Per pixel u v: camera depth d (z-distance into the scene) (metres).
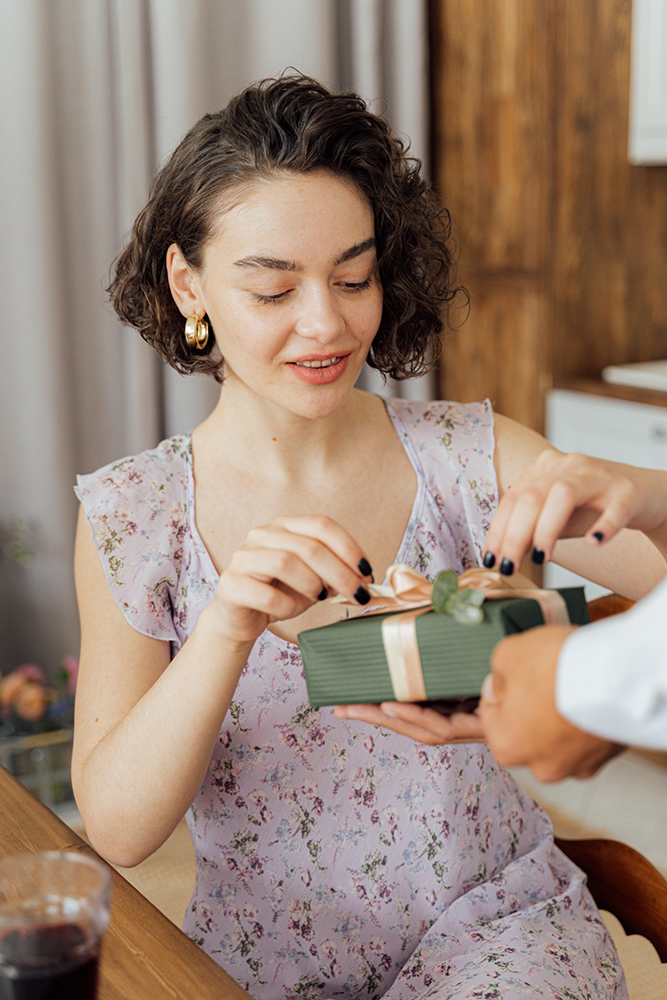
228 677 0.84
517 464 1.18
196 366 1.17
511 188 2.97
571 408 2.89
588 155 2.87
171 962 0.73
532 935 0.95
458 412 1.21
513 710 0.55
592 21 2.77
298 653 1.01
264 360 0.98
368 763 1.03
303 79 0.98
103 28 2.70
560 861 1.10
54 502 2.77
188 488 1.10
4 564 2.78
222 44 2.85
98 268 2.81
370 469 1.14
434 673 0.70
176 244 1.04
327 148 0.94
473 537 1.16
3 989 0.57
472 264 3.18
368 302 0.99
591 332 2.99
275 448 1.09
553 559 1.15
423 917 1.03
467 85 3.07
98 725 0.98
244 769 1.02
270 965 1.04
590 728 0.51
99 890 0.58
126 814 0.89
